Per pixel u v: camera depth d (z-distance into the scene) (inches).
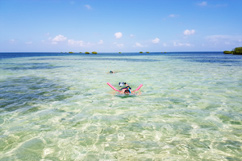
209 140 162.6
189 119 212.2
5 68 794.2
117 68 834.8
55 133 177.0
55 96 317.1
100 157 137.6
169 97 311.9
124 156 138.6
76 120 210.1
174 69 772.6
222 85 410.3
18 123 198.7
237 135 171.9
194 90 362.6
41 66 936.3
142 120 210.4
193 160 132.9
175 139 165.0
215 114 227.9
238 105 263.9
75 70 747.4
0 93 331.3
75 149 149.2
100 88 388.8
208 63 1101.1
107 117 220.1
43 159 135.3
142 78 522.3
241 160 132.6
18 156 138.6
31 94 328.2
